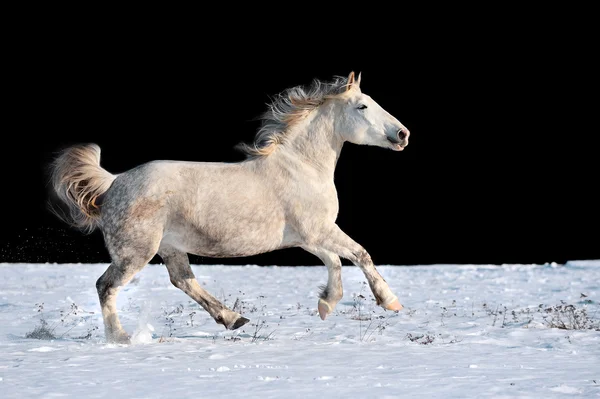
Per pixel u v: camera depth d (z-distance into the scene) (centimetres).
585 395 823
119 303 1997
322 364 1052
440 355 1145
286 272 3312
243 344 1256
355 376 949
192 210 1260
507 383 896
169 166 1284
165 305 1934
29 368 1009
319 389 854
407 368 1016
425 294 2331
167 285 2539
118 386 874
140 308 1877
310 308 1905
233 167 1298
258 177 1293
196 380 913
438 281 2841
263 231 1284
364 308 1889
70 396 818
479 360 1098
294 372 981
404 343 1286
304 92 1360
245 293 2330
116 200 1277
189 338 1351
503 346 1272
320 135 1348
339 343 1275
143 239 1259
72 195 1320
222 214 1261
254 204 1273
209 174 1277
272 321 1620
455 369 1009
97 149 1342
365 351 1180
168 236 1293
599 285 2583
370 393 830
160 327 1522
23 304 1986
